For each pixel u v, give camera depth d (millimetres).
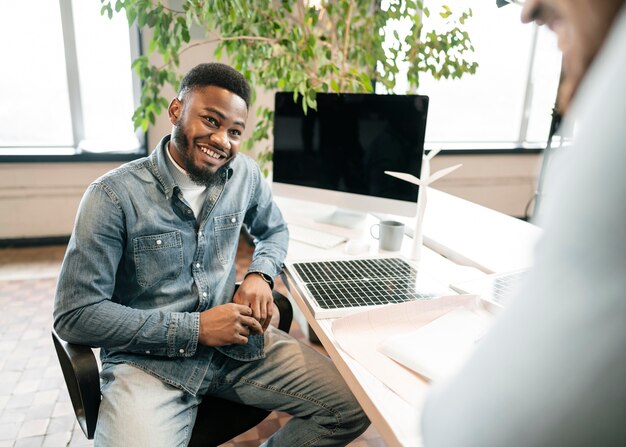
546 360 281
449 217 1836
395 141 1501
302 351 1193
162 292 1109
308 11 1966
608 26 259
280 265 1323
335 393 1102
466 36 2295
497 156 4188
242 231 3617
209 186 1166
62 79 3266
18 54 3131
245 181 1305
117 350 1011
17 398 1743
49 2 3098
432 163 4086
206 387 1090
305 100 1598
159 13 1771
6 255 3111
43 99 3264
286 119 1710
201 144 1078
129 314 1001
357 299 1040
